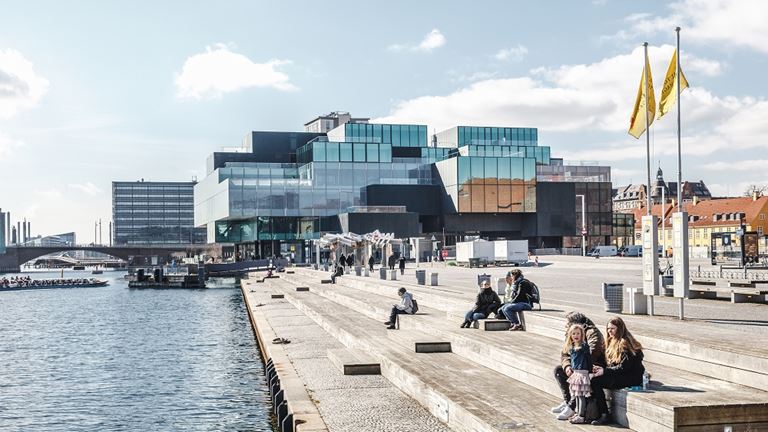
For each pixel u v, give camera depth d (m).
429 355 20.67
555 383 14.37
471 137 143.25
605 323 19.91
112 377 31.70
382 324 31.19
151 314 65.75
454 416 13.99
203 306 73.50
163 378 30.80
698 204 158.38
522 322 22.11
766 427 10.77
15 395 28.11
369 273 71.56
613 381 12.16
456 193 120.69
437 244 112.38
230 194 117.81
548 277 51.91
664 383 13.01
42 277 197.00
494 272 66.38
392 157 133.00
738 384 13.11
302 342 29.59
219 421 22.55
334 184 122.12
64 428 22.77
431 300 33.22
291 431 16.55
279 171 120.19
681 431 10.61
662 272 43.81
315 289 57.31
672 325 19.06
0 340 47.62
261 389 27.38
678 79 23.12
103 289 120.31
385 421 15.27
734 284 33.25
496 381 16.27
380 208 115.31
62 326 56.84
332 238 86.56
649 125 26.28
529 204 124.12
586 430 11.70
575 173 134.75
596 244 129.12
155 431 21.83
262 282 84.94
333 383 19.77
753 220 143.75
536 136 147.50
